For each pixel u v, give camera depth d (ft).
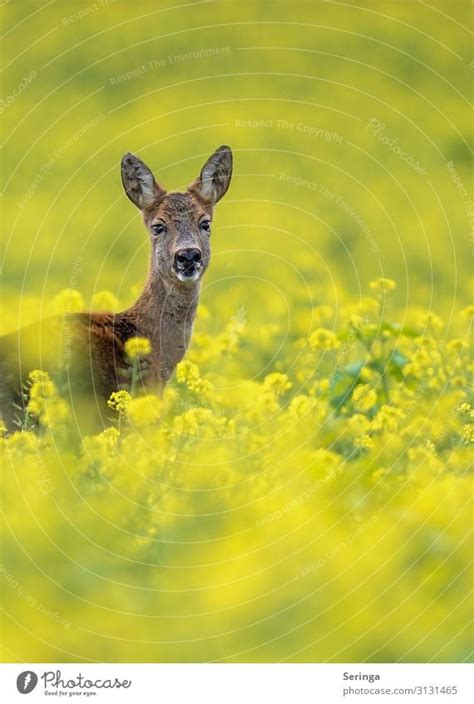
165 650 29.66
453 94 117.08
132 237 93.30
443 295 73.05
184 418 41.39
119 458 37.60
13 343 45.98
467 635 29.37
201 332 61.52
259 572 29.27
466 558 30.04
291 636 29.30
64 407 42.47
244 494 35.01
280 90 118.62
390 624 29.25
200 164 108.17
